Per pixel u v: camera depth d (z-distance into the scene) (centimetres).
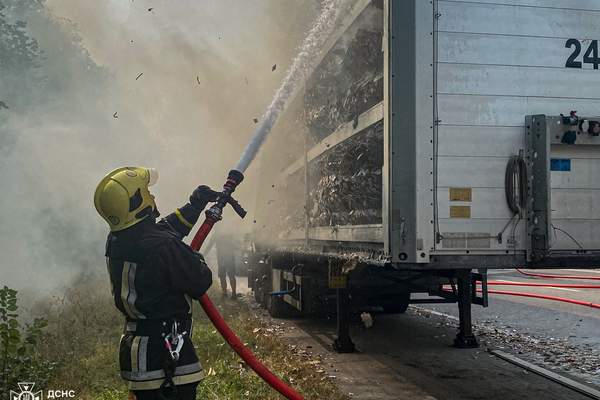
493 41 441
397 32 442
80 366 545
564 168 441
